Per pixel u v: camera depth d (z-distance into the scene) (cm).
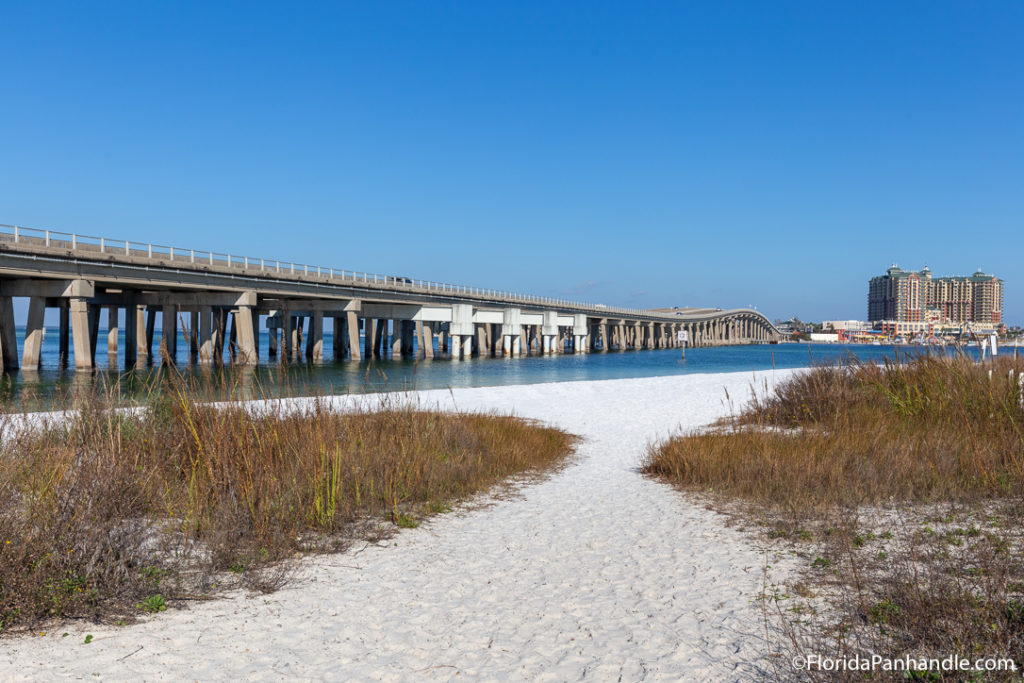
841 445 1232
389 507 1025
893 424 1395
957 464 1025
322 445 1028
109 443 887
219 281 5569
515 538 891
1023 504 839
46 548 626
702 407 2552
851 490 991
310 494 943
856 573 651
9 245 4006
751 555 781
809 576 690
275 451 1030
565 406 2630
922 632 503
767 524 909
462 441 1460
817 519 902
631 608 630
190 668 495
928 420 1351
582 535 902
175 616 599
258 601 645
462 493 1154
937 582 589
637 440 1862
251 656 520
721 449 1366
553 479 1325
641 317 14512
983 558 632
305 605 638
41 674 474
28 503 683
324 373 5331
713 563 759
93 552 646
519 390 3191
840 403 1702
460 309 8119
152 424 1029
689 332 18025
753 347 19625
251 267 5881
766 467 1156
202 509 842
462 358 8238
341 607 635
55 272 4366
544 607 638
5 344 4747
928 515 859
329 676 488
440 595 671
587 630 579
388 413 1426
